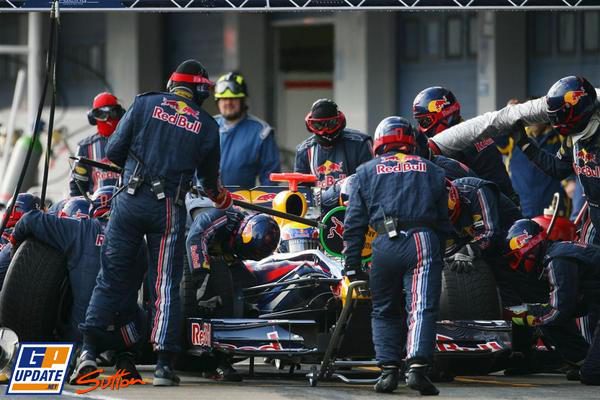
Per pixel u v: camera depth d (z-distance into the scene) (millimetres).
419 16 70938
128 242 30391
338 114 37312
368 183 29547
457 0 38188
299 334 31625
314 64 76375
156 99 30703
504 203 35281
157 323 30250
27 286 30953
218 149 31141
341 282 30844
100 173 38969
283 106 76812
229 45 76312
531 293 35188
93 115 37656
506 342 31906
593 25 66062
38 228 31266
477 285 32312
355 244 29719
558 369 35312
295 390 29734
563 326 33750
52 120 32156
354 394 29172
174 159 30469
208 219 32000
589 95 33094
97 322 30250
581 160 33500
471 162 37250
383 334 29500
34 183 54625
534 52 67875
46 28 79812
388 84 71562
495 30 67688
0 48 62156
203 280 31672
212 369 32938
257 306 33375
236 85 43812
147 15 77875
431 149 36656
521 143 35688
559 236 35812
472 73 69000
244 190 35031
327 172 38031
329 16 73938
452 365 32469
